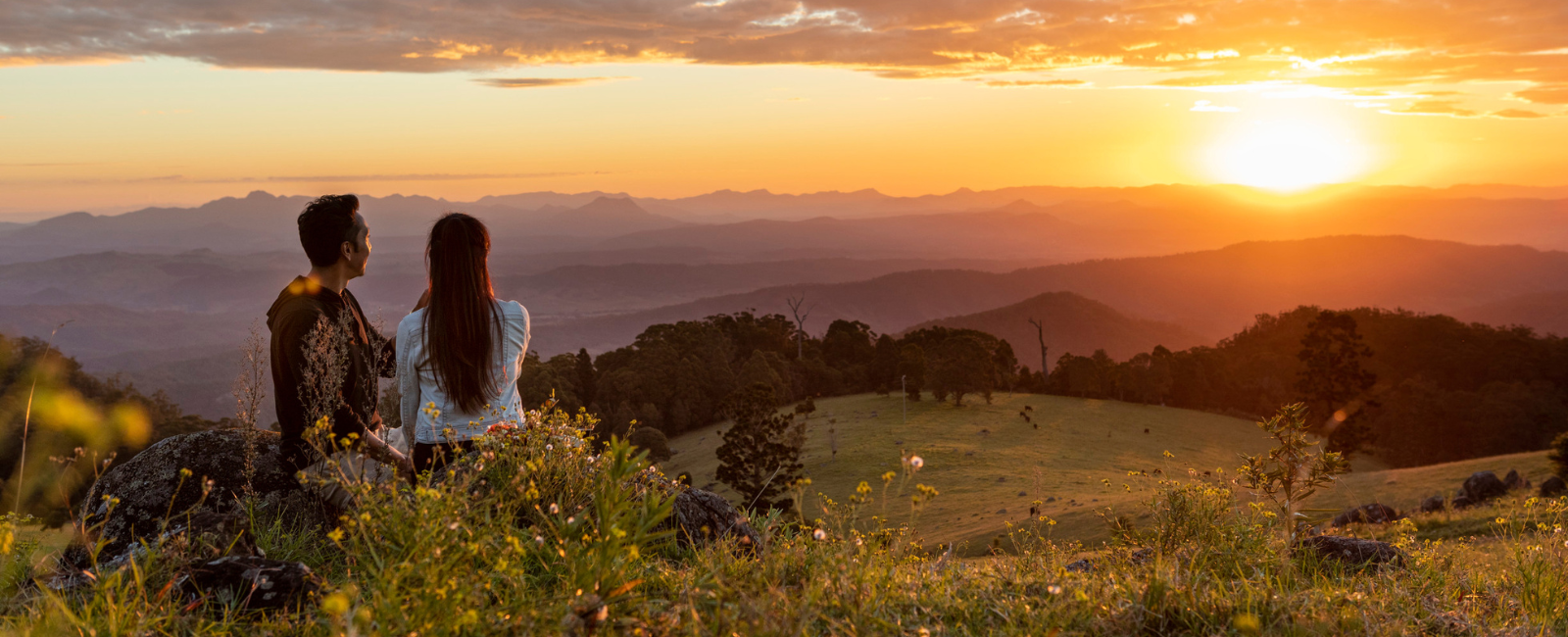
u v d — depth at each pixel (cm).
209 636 250
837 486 5916
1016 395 10875
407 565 232
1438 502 3206
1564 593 347
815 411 9988
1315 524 440
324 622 245
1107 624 280
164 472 392
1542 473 3847
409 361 393
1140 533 409
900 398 10519
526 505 316
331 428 354
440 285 388
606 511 269
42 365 164
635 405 10094
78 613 247
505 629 237
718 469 5331
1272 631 284
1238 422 9762
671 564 339
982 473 6425
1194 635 279
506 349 400
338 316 376
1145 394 10706
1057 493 5238
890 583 291
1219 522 400
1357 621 294
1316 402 6606
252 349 352
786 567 308
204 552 300
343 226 384
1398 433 9469
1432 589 367
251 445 358
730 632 237
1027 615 280
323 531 378
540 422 351
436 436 392
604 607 241
